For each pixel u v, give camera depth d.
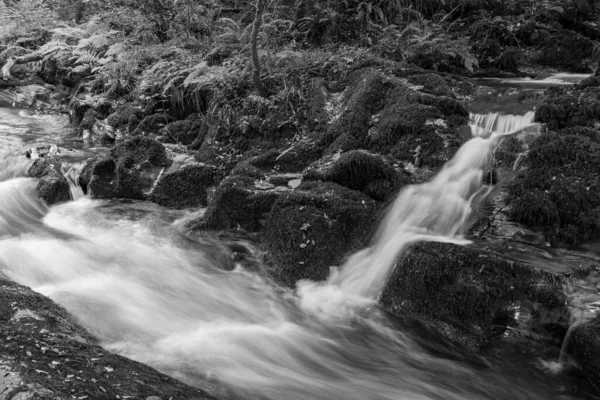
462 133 7.27
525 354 5.05
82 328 4.86
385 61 9.35
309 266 6.27
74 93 13.27
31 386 3.32
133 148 8.46
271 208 6.82
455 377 4.97
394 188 6.69
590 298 4.87
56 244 6.79
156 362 4.66
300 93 8.80
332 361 5.15
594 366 4.64
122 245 6.93
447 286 5.29
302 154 7.97
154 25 12.69
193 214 7.66
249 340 5.25
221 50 10.36
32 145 10.31
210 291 6.14
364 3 11.03
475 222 6.12
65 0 16.22
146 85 10.73
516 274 5.12
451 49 9.93
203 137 9.19
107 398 3.45
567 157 6.21
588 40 10.48
